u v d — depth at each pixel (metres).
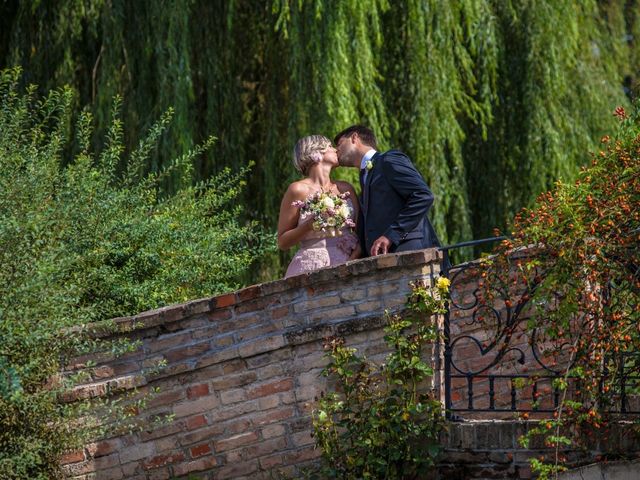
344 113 19.52
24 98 14.66
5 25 21.12
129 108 20.02
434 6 20.80
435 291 11.13
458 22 21.16
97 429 11.38
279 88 20.83
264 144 21.02
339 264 11.28
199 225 14.83
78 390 11.34
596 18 23.56
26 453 10.65
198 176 19.97
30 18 20.39
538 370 12.21
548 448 10.69
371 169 12.43
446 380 11.20
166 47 19.80
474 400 12.29
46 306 10.80
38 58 20.30
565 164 21.05
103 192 13.82
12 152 12.83
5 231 10.85
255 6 21.28
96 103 19.89
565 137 21.41
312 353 11.38
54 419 11.02
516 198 21.55
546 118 21.25
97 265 13.26
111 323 11.41
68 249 12.31
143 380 11.48
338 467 11.19
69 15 19.98
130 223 13.89
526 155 21.22
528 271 10.53
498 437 10.84
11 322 10.45
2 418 10.80
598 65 22.77
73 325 11.22
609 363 10.63
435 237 12.56
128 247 13.81
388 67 21.09
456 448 10.98
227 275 14.79
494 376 11.02
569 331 10.44
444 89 20.66
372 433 11.00
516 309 10.82
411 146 20.58
